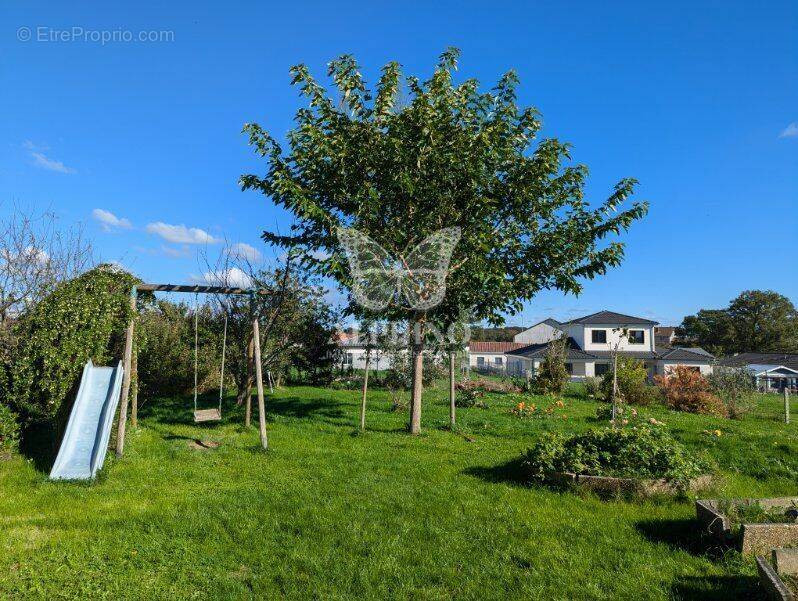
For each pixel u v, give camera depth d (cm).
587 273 1052
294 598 387
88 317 782
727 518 482
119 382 771
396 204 1001
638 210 1010
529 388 2103
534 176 951
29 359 757
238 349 1372
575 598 390
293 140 948
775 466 795
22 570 416
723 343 6638
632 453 679
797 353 6112
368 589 398
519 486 676
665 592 395
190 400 1484
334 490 639
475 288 1000
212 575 420
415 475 721
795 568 399
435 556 459
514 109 982
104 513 553
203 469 736
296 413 1270
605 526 534
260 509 571
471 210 976
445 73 964
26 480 653
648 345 4416
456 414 1366
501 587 405
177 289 910
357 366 2498
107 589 393
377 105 959
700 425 1277
